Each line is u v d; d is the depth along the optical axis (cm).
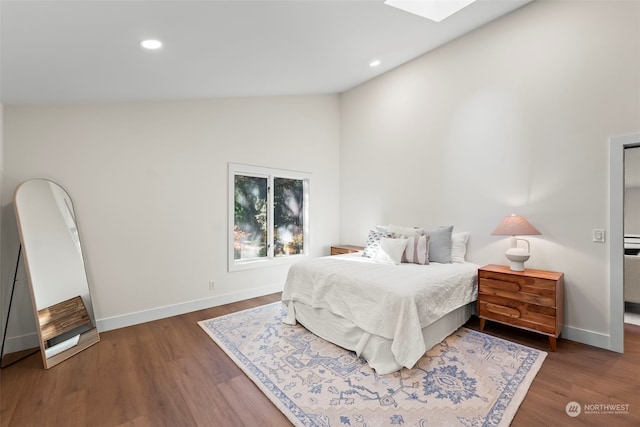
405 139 427
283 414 182
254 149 428
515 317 278
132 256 329
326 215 517
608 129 262
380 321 234
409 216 424
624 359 244
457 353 254
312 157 496
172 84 304
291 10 221
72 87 257
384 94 455
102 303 310
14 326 267
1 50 179
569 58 282
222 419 179
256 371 229
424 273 285
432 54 390
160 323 330
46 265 262
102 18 169
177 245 360
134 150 331
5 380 220
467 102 356
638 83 247
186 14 187
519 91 314
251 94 411
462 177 363
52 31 171
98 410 187
